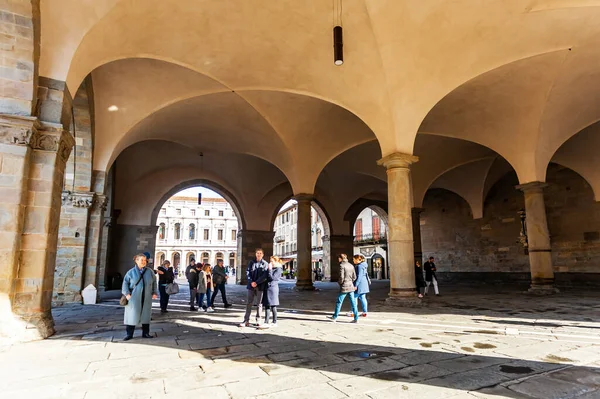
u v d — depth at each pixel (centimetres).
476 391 353
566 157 1741
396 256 1057
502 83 1142
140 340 594
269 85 1184
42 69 700
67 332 670
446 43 962
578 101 1201
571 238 1903
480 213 2333
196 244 6575
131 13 810
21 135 642
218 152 2088
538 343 557
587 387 365
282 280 3900
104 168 1262
